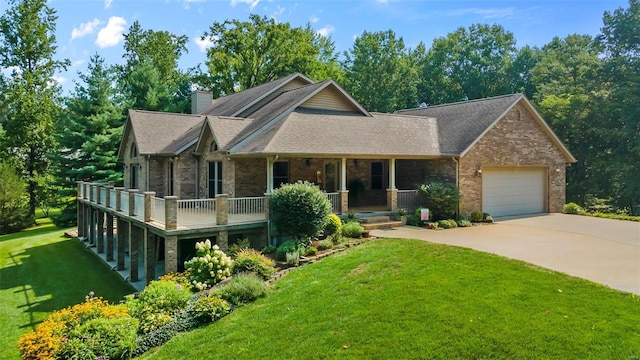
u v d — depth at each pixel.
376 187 23.38
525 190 23.16
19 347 9.20
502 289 9.71
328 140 18.27
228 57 42.66
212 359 8.30
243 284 11.45
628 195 32.38
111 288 16.86
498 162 21.52
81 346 8.97
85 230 26.69
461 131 21.84
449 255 12.74
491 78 49.00
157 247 20.56
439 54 50.78
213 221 15.84
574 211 23.44
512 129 22.03
